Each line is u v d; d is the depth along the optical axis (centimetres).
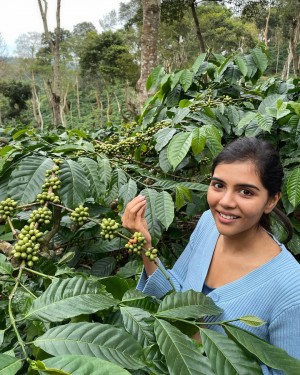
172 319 109
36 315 98
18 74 3791
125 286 131
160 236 171
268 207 131
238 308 124
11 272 119
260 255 132
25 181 163
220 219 127
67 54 3325
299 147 229
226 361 96
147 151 264
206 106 241
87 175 180
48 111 3584
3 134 382
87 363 74
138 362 85
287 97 282
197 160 229
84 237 199
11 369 77
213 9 2414
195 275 147
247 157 119
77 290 104
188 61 2520
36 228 139
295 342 116
